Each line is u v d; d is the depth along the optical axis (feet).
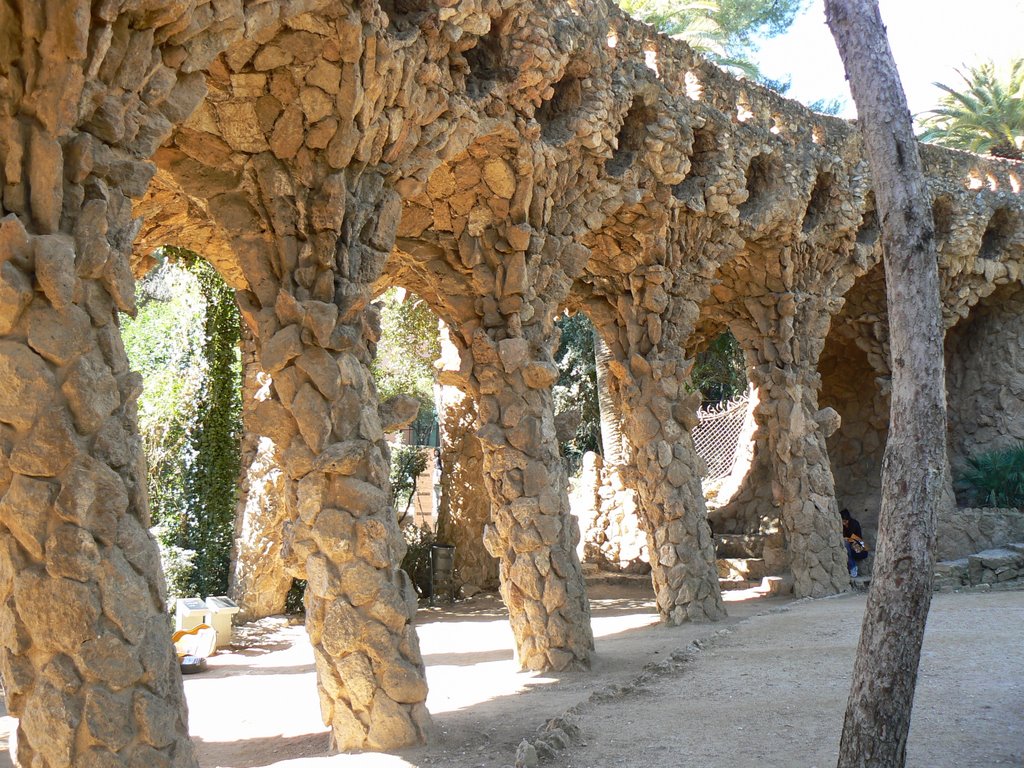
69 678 15.39
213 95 21.91
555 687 29.01
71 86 15.64
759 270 48.96
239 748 24.06
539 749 20.93
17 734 15.67
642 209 38.01
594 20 32.60
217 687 32.17
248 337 47.55
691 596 40.88
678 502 41.16
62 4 15.07
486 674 32.09
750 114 43.62
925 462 16.22
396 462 62.95
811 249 49.49
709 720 23.39
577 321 84.23
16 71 15.65
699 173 41.11
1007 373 64.69
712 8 71.97
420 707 23.25
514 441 31.89
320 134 22.58
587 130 32.63
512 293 31.94
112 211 16.69
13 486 15.42
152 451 46.14
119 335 16.67
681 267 41.29
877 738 15.58
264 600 46.44
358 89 22.02
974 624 35.88
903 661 15.72
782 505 50.16
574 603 31.94
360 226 24.17
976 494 63.41
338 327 23.38
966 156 58.65
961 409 66.44
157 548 16.75
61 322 15.70
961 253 57.47
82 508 15.58
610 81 33.99
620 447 64.34
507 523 32.07
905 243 16.92
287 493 23.47
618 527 63.41
